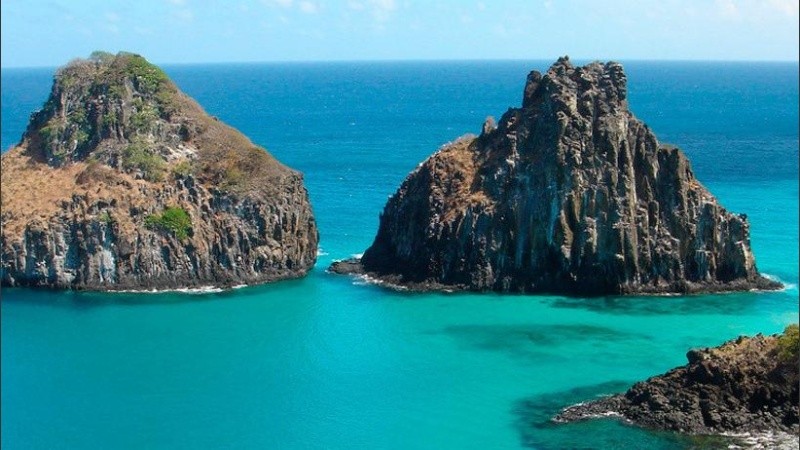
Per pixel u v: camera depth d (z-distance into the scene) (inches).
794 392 3656.5
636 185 5900.6
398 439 3641.7
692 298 5644.7
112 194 5836.6
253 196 6082.7
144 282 5762.8
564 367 4439.0
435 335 4945.9
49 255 5703.7
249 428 3718.0
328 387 4170.8
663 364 4466.0
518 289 5772.6
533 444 3572.8
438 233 5964.6
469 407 3954.2
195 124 6412.4
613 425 3690.9
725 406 3666.3
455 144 6486.2
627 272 5728.3
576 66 6299.2
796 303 5516.7
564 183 5777.6
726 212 5920.3
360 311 5388.8
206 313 5270.7
